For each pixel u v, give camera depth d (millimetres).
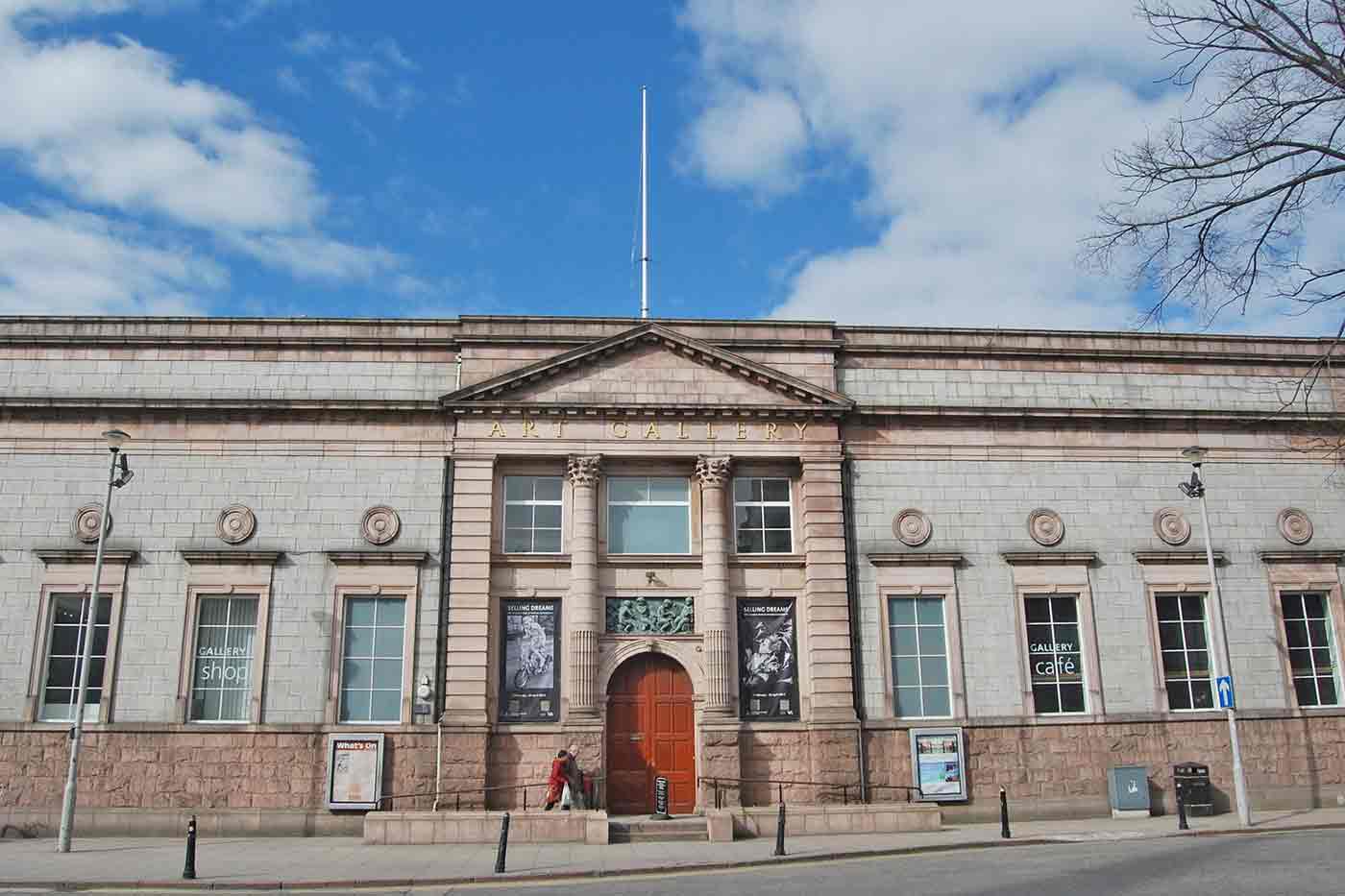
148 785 26875
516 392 29328
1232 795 29078
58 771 26906
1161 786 28984
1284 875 16719
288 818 26719
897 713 28859
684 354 29922
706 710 27969
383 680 28016
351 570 28438
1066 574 30109
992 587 29828
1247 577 30719
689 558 29125
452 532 28406
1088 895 15516
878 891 16578
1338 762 29734
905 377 31141
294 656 27875
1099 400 31625
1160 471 31156
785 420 29922
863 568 29594
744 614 29000
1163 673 29781
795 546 29812
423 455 29297
